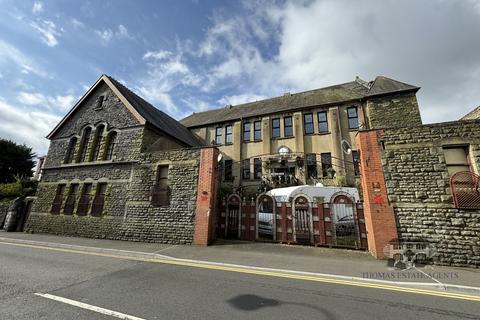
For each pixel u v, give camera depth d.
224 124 24.23
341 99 20.25
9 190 20.36
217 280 6.06
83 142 16.39
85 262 7.83
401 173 8.81
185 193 11.83
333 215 10.27
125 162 13.80
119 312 4.17
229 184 21.70
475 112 11.21
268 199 11.58
